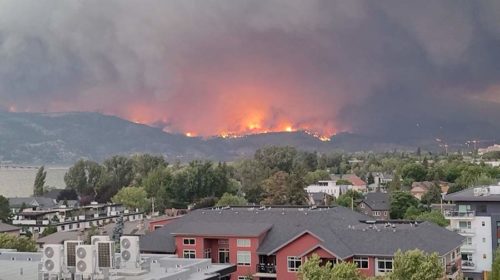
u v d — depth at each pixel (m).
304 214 106.31
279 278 94.38
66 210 191.50
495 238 118.19
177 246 101.81
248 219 106.94
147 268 67.81
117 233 97.88
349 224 104.12
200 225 103.44
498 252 95.50
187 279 66.75
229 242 99.81
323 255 90.56
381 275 80.62
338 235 95.56
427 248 89.75
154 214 198.00
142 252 101.56
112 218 175.00
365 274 86.88
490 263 118.06
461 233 119.44
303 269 74.00
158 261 74.50
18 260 80.31
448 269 91.62
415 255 75.56
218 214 111.00
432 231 97.06
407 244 91.00
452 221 120.94
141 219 163.88
